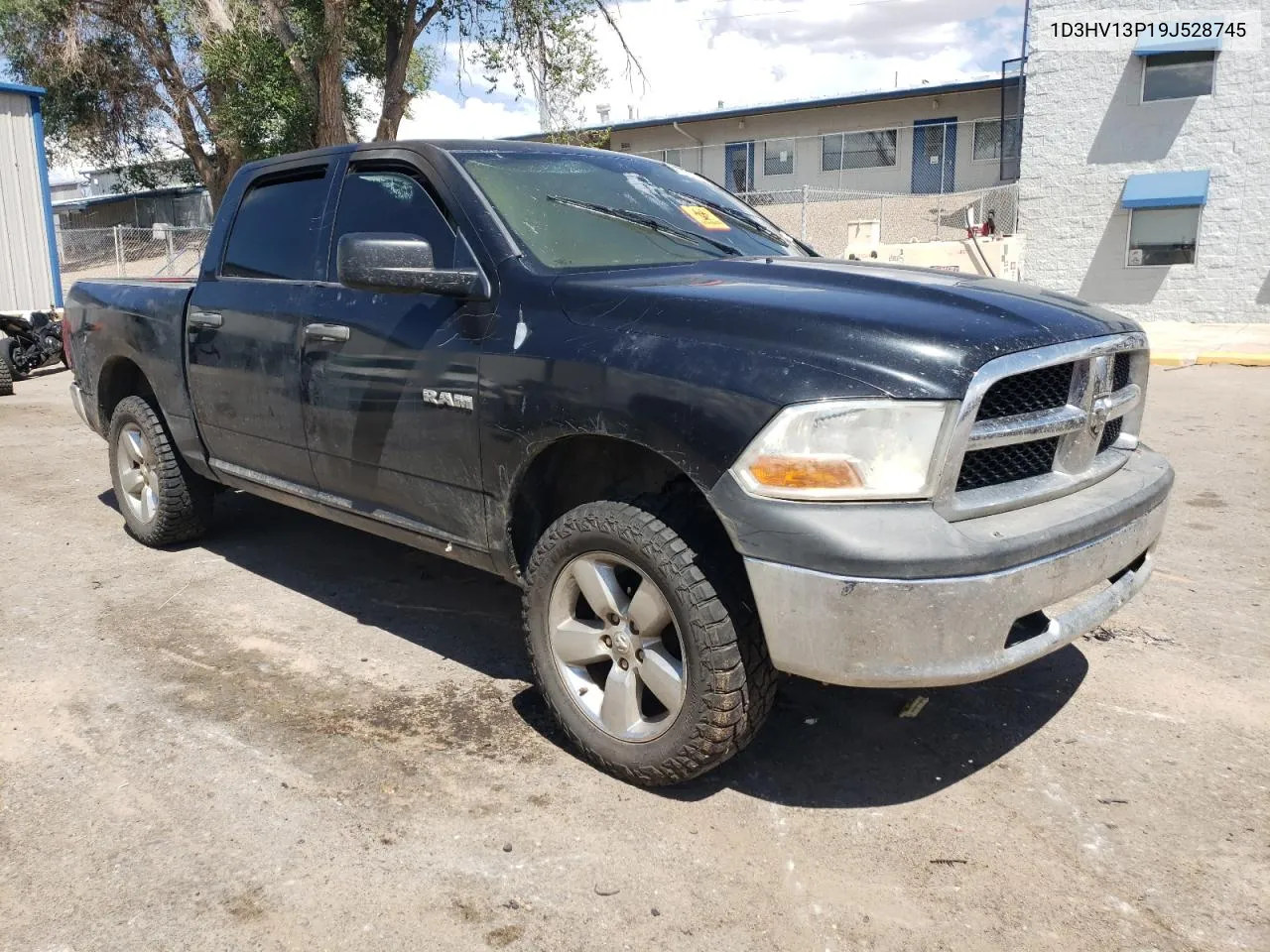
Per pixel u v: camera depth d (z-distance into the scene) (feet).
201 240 78.64
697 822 9.22
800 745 10.65
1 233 49.42
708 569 8.88
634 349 9.20
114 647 13.10
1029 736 10.85
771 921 7.91
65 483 22.35
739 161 90.58
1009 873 8.52
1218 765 10.24
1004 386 8.75
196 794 9.62
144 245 77.46
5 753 10.38
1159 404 31.81
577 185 12.46
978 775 10.05
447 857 8.68
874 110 84.99
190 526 16.96
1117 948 7.61
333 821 9.20
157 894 8.18
